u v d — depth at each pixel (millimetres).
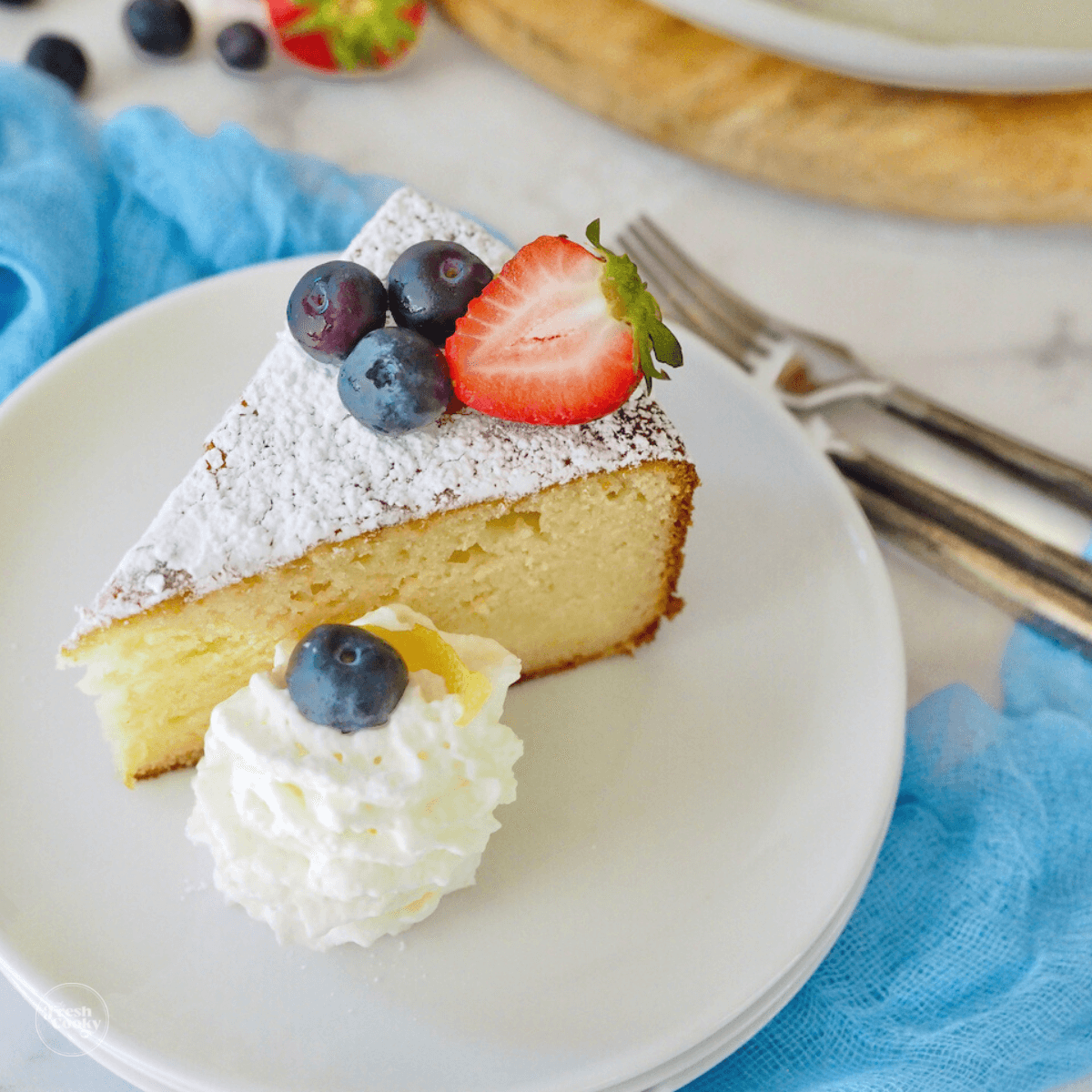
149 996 337
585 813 364
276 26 447
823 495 393
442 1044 335
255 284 410
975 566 396
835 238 448
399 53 455
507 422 357
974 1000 351
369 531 349
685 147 449
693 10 423
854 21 434
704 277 429
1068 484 403
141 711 359
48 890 345
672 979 343
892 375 426
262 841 344
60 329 406
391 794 335
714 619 385
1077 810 365
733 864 357
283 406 356
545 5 455
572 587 375
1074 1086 345
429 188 445
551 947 348
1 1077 343
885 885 361
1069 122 443
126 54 460
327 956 344
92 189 420
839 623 383
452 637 358
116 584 343
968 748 372
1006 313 437
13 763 357
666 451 359
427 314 348
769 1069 347
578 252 347
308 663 333
